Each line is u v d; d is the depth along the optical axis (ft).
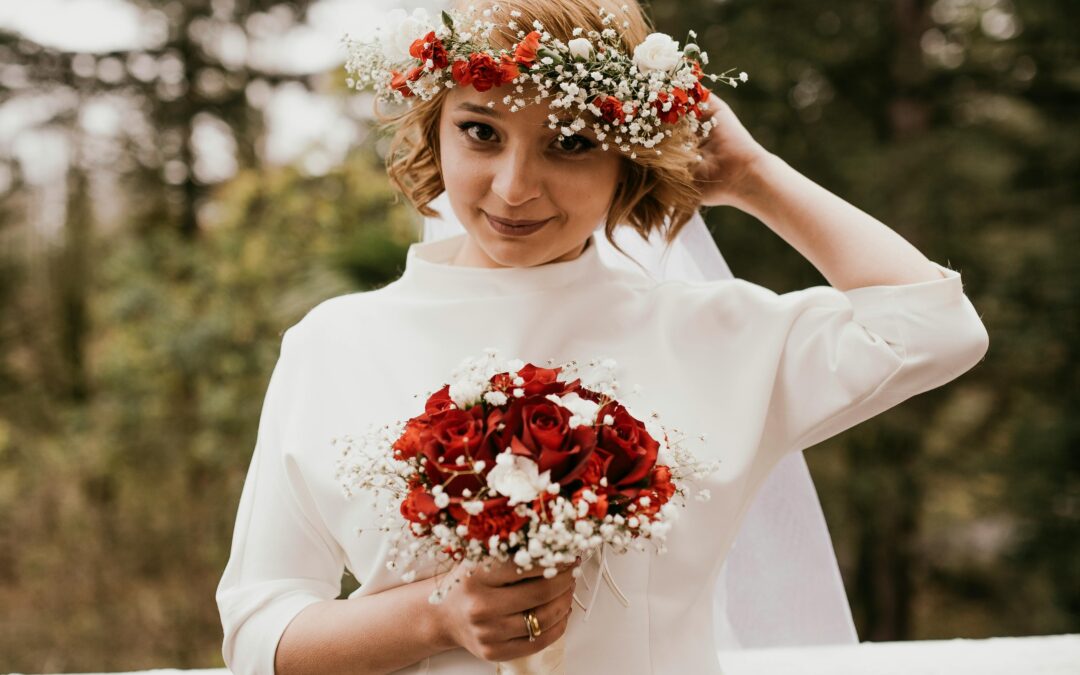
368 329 5.84
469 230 5.51
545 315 5.71
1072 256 28.30
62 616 28.94
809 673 6.98
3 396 36.04
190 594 29.63
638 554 5.30
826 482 29.73
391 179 6.36
